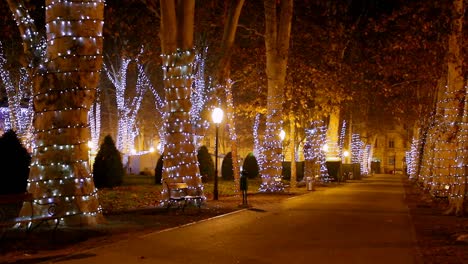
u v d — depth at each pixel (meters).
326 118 51.38
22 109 39.62
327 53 34.47
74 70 13.05
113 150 30.23
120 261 9.51
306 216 18.31
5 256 9.61
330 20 34.78
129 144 50.31
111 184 29.83
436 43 27.48
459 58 22.42
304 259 10.16
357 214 19.36
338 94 34.44
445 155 24.25
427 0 27.52
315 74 33.44
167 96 20.42
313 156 37.88
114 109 56.38
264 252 10.84
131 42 38.94
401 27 33.28
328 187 40.97
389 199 28.56
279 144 29.80
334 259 10.21
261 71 34.56
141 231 13.11
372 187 43.25
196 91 38.56
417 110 47.94
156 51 34.62
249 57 34.47
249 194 28.95
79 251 10.27
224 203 22.53
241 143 62.78
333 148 50.22
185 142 20.23
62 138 13.03
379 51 37.16
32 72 13.33
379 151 118.62
